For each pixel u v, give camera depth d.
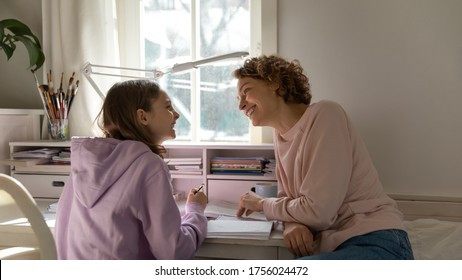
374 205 1.10
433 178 1.61
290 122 1.23
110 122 1.09
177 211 0.99
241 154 1.79
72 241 1.02
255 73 1.26
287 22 1.69
